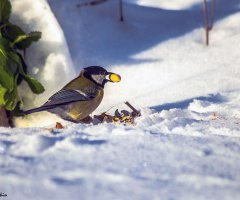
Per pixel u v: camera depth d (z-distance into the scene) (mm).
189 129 6902
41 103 10773
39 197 3895
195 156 5148
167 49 13820
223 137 6098
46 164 4895
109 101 11141
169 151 5348
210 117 8461
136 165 4820
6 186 4195
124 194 3961
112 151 5355
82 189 4090
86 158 5090
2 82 9328
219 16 16203
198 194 3959
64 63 11266
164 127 7000
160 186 4176
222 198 3865
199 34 14773
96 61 13070
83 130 6875
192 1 18797
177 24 15641
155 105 10180
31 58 11070
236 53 13266
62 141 5711
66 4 14586
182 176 4457
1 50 9672
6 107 9562
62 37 11328
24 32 11156
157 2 19109
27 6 11383
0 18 10500
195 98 10383
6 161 5027
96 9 15492
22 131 7043
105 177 4438
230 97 10172
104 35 14352
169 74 12312
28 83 10188
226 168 4727
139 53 13617
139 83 12000
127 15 15969
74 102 8461
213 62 12828
